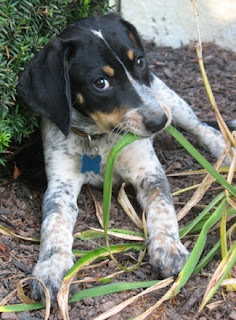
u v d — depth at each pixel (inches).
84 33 38.4
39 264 35.6
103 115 38.6
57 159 41.0
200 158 37.1
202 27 59.4
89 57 38.0
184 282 34.5
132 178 41.1
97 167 40.9
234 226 37.5
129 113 37.6
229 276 35.4
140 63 39.1
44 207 39.3
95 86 38.1
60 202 39.4
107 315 33.5
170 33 59.9
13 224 39.5
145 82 39.3
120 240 38.6
